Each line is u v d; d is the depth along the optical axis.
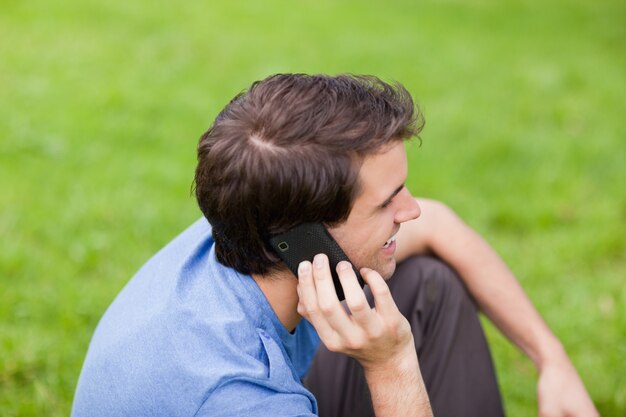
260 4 8.90
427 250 2.30
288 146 1.44
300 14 8.62
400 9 9.16
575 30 8.69
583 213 4.54
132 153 5.02
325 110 1.45
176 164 4.88
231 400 1.44
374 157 1.47
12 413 2.80
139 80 6.29
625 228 4.39
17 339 3.17
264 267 1.55
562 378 2.26
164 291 1.62
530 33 8.52
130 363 1.55
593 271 3.99
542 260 4.03
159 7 8.34
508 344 3.28
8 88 5.95
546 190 4.79
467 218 4.44
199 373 1.46
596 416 2.24
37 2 8.12
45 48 6.89
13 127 5.19
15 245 3.84
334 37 7.86
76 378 2.98
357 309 1.53
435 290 2.12
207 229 1.76
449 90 6.59
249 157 1.45
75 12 7.92
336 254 1.52
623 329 3.40
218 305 1.54
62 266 3.75
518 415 2.99
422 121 1.61
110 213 4.22
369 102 1.48
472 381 2.13
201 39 7.45
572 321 3.48
